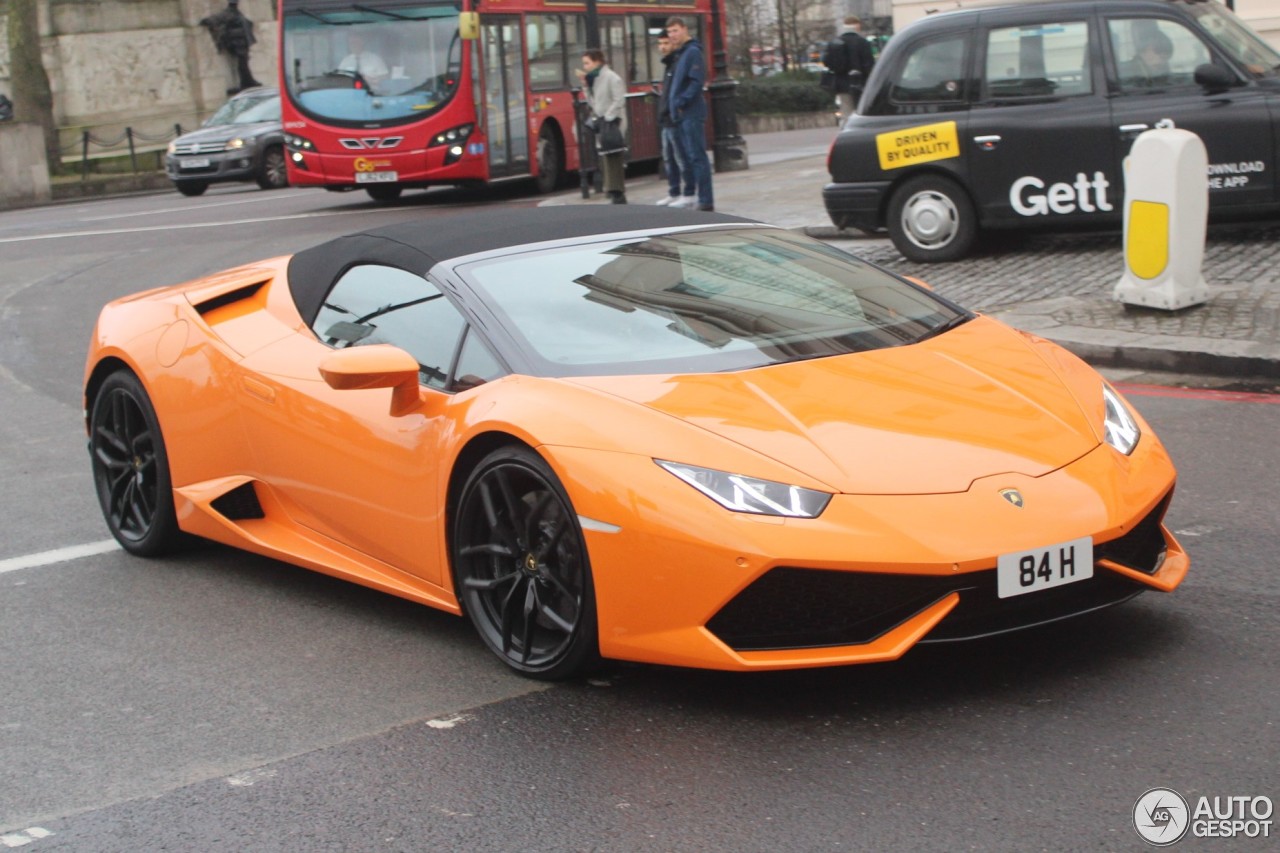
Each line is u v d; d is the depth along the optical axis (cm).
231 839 321
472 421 401
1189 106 1005
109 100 3566
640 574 354
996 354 425
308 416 466
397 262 472
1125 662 380
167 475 531
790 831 304
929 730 347
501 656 405
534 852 304
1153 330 786
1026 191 1049
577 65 2108
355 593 497
